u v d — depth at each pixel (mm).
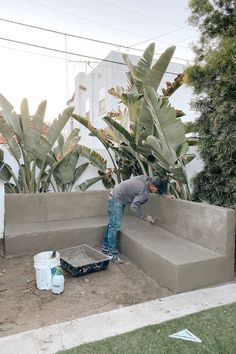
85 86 14258
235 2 3824
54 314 2818
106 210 5613
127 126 5555
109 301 3072
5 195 4871
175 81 5012
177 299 3018
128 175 5844
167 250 3627
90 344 2275
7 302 3057
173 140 3916
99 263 3783
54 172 5496
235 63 3443
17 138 4941
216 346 2238
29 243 4375
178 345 2254
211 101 4047
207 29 4074
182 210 4176
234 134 3613
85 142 12766
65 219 5270
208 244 3695
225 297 3055
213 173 4270
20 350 2217
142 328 2480
